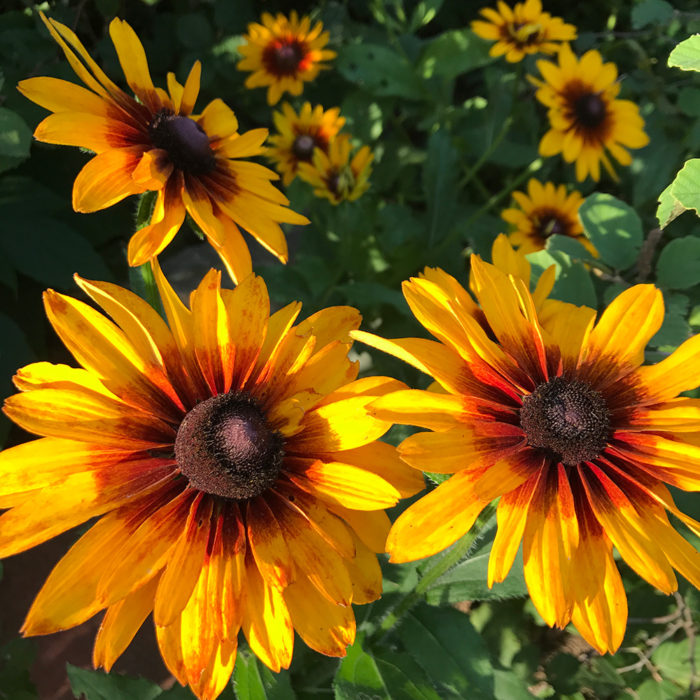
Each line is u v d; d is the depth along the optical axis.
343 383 0.19
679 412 0.18
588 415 0.18
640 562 0.17
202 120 0.27
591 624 0.17
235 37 0.54
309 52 0.50
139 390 0.18
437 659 0.26
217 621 0.17
